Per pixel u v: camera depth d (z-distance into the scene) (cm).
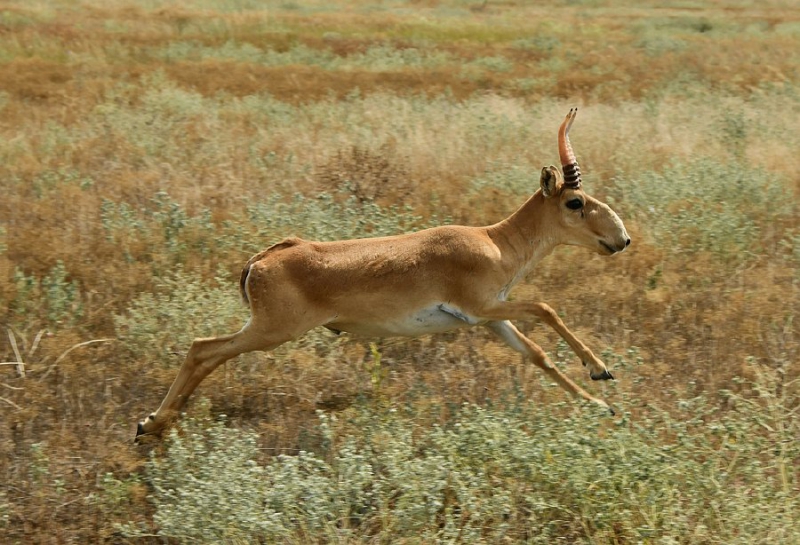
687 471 1722
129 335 2295
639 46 8062
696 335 2462
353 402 2100
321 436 1992
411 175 3566
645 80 6047
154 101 4666
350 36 8175
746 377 2219
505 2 13675
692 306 2603
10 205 3206
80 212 3147
